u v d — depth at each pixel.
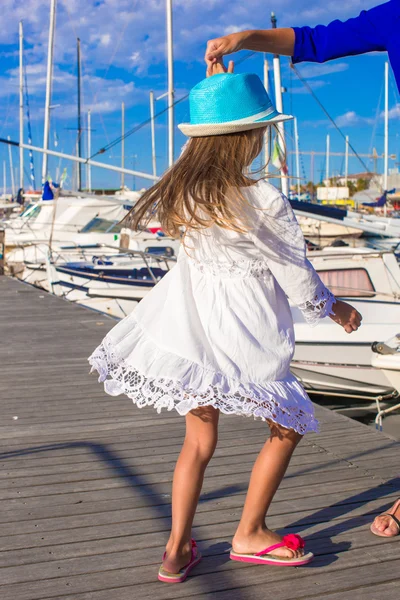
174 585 2.37
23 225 17.83
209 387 2.10
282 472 2.42
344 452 3.78
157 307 2.34
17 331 8.33
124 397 5.12
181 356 2.16
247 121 2.12
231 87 2.14
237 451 3.79
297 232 2.15
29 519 2.93
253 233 2.13
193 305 2.25
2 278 15.05
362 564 2.52
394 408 6.45
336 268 8.41
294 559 2.47
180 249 2.37
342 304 2.30
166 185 2.21
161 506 3.06
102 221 17.80
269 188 2.16
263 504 2.45
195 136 2.19
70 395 5.19
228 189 2.10
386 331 6.79
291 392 2.22
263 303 2.22
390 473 3.45
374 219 10.98
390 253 8.47
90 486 3.31
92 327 8.64
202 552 2.60
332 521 2.88
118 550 2.64
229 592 2.33
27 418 4.55
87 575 2.45
